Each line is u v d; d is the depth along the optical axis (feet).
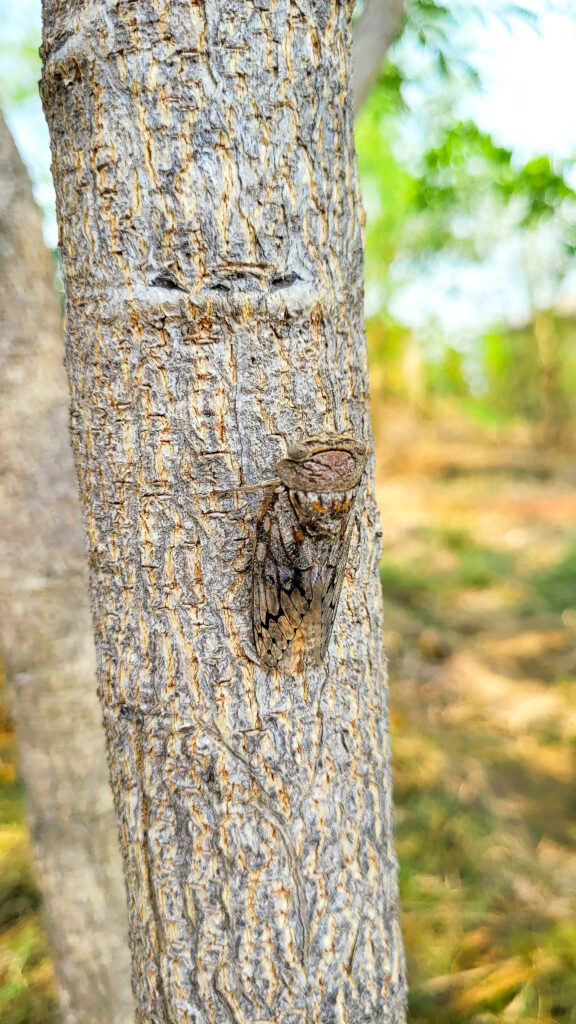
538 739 2.67
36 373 1.20
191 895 0.94
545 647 3.49
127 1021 1.27
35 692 1.22
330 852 0.96
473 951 1.70
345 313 0.94
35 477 1.21
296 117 0.90
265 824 0.94
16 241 1.19
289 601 0.93
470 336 7.59
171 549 0.92
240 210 0.89
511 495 6.85
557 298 7.66
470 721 2.81
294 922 0.95
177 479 0.92
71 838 1.24
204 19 0.87
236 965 0.94
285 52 0.89
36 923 1.70
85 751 1.23
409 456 8.02
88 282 0.91
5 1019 1.50
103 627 0.95
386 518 6.09
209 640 0.93
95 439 0.93
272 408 0.92
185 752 0.93
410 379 7.95
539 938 1.72
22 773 1.25
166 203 0.89
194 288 0.89
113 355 0.91
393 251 4.94
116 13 0.87
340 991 0.97
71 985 1.26
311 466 0.91
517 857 2.00
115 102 0.88
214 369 0.90
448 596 4.23
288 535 0.92
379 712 1.00
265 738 0.94
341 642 0.97
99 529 0.94
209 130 0.88
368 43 1.34
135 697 0.94
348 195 0.94
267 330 0.91
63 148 0.91
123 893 1.27
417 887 1.87
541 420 8.73
